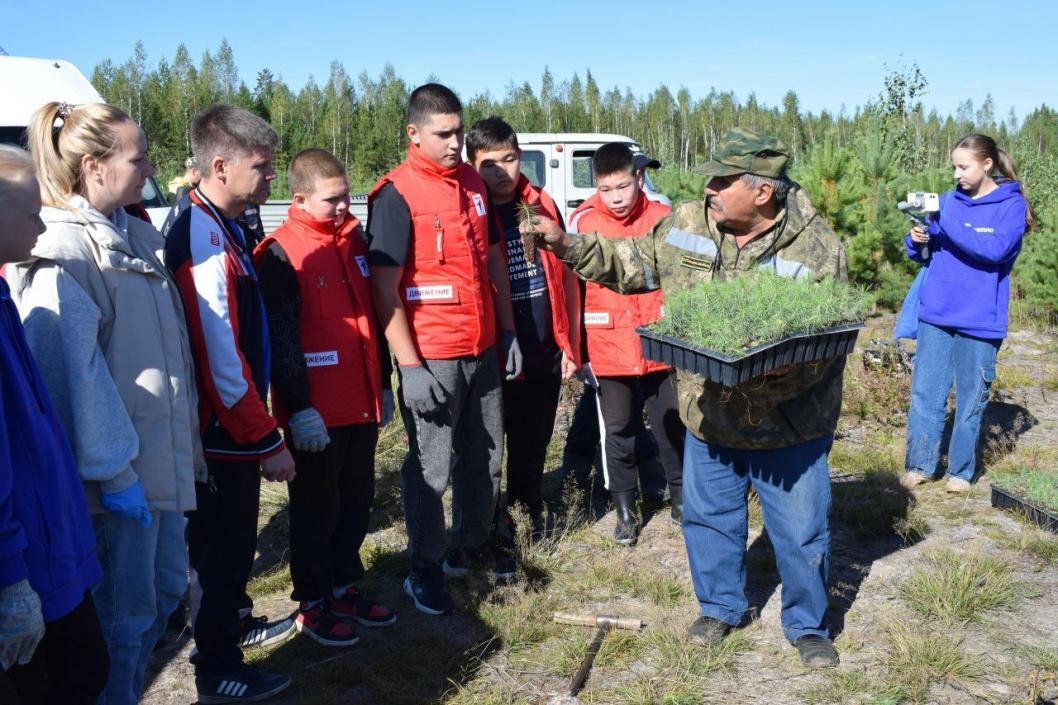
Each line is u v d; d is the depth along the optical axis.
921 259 5.46
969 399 5.21
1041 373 8.27
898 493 5.27
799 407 3.29
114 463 2.38
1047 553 4.35
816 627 3.55
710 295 3.14
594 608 3.98
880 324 10.48
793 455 3.37
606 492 5.37
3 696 1.85
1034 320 10.62
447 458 3.81
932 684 3.29
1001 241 4.91
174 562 2.87
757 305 2.97
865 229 11.34
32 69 7.98
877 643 3.62
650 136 101.88
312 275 3.43
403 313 3.63
